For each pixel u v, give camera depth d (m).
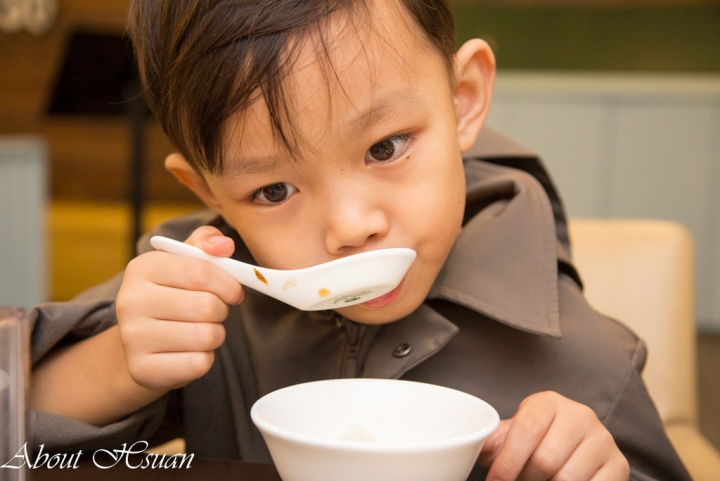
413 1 0.65
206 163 0.65
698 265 4.01
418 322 0.78
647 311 1.14
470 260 0.80
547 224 0.83
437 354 0.82
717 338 3.98
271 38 0.59
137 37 0.72
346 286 0.58
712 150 3.93
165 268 0.65
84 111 4.23
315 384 0.60
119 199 4.97
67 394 0.74
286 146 0.60
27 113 4.86
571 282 0.89
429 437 0.57
